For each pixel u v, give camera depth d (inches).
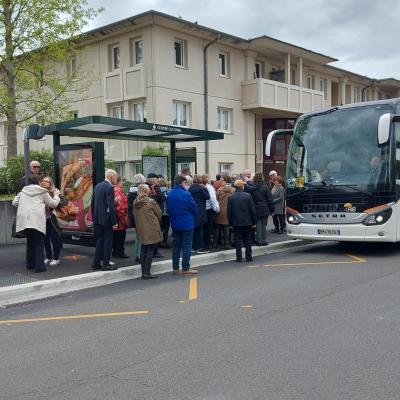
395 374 174.7
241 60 1022.4
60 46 661.9
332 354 195.3
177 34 895.1
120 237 423.8
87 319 261.4
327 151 450.9
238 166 1020.5
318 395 159.5
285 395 160.1
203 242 463.5
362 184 424.5
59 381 178.5
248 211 421.4
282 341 212.8
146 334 230.4
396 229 424.2
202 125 941.8
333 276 351.3
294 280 341.1
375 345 204.2
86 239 415.8
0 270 372.5
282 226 593.0
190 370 183.9
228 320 247.8
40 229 359.3
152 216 358.9
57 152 439.8
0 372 189.3
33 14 626.8
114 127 456.8
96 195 366.3
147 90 869.2
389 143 423.8
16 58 659.4
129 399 161.3
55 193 383.2
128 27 872.3
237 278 355.3
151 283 347.9
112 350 210.1
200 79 938.1
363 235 422.0
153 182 464.8
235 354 199.0
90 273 356.2
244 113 1029.8
